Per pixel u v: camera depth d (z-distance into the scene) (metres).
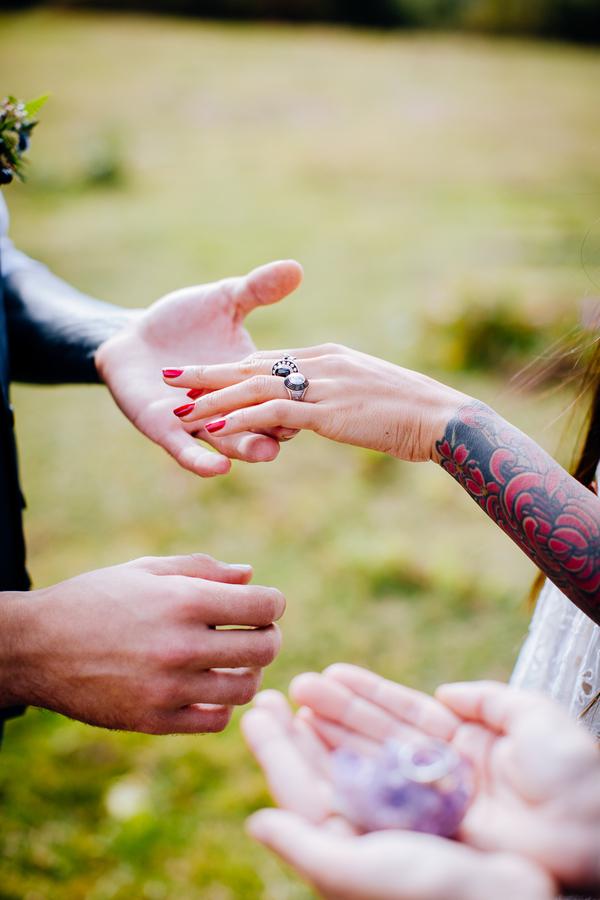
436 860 0.67
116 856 2.03
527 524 1.02
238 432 1.13
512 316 5.02
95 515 3.62
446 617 2.96
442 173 10.56
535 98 15.77
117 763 2.31
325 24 24.84
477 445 1.07
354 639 2.84
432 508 3.71
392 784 0.75
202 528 3.54
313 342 5.39
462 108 14.82
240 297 1.35
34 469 3.98
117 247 7.51
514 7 23.67
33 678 0.95
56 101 14.27
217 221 8.45
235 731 2.45
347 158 11.35
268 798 2.21
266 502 3.76
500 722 0.84
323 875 0.68
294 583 3.14
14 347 1.49
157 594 0.94
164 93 15.35
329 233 8.08
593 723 1.06
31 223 8.24
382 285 6.54
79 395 4.79
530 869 0.67
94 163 9.77
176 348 1.36
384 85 16.81
